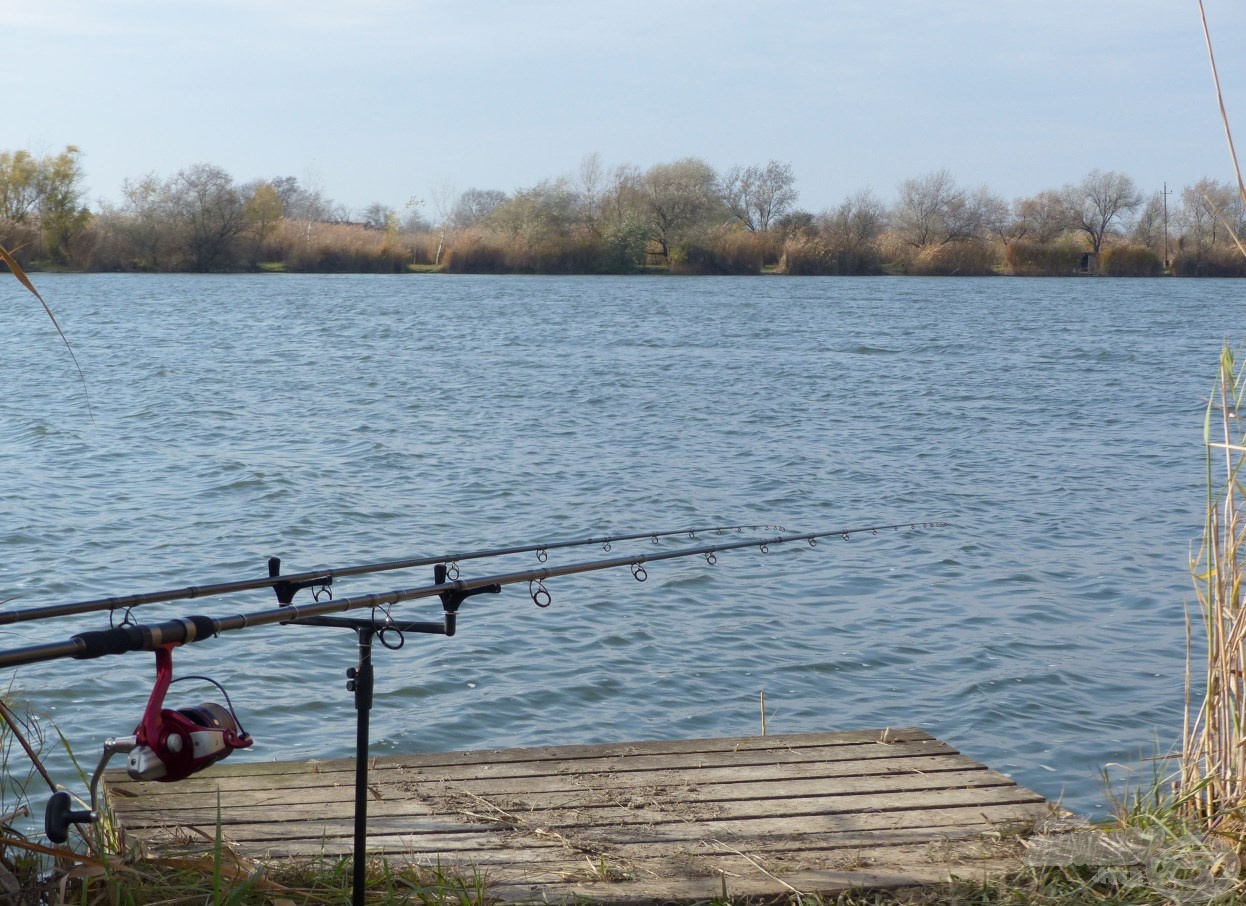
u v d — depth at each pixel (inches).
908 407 778.8
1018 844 143.6
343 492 474.3
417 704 256.7
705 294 2150.6
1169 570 372.8
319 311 1616.6
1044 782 222.2
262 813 150.6
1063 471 552.7
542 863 137.8
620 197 2896.2
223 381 858.1
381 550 390.6
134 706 246.1
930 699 265.4
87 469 515.8
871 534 422.0
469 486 494.6
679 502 473.4
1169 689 269.9
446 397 788.0
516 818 150.9
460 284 2421.3
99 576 351.9
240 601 328.2
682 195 2866.6
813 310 1759.4
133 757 103.6
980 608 332.5
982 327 1485.0
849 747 178.5
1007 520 446.0
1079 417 740.7
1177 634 310.0
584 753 175.6
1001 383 919.0
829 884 132.6
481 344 1183.6
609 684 271.4
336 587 345.1
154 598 121.0
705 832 147.3
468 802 156.0
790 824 150.3
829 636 307.3
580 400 783.7
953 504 476.1
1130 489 509.4
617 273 2854.3
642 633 305.9
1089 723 250.8
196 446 579.5
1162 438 656.4
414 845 142.0
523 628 308.0
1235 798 140.6
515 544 402.9
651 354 1108.5
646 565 372.2
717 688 271.1
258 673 270.1
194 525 414.6
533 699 261.6
